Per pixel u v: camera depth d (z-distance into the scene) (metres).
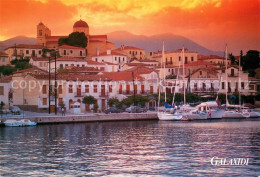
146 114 120.88
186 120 121.00
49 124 106.56
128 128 99.50
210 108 130.62
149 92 148.62
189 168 57.69
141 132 91.75
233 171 56.31
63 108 114.81
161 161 61.62
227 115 130.62
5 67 195.00
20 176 54.12
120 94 141.50
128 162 61.22
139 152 68.19
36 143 76.69
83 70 161.75
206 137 84.12
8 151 69.25
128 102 131.00
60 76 128.25
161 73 193.50
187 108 127.69
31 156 65.31
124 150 69.94
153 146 73.50
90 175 54.59
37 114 115.94
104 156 65.25
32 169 57.38
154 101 142.50
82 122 111.00
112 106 131.50
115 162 61.22
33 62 189.50
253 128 100.19
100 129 97.25
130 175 54.50
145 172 55.78
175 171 56.19
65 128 98.94
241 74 168.12
